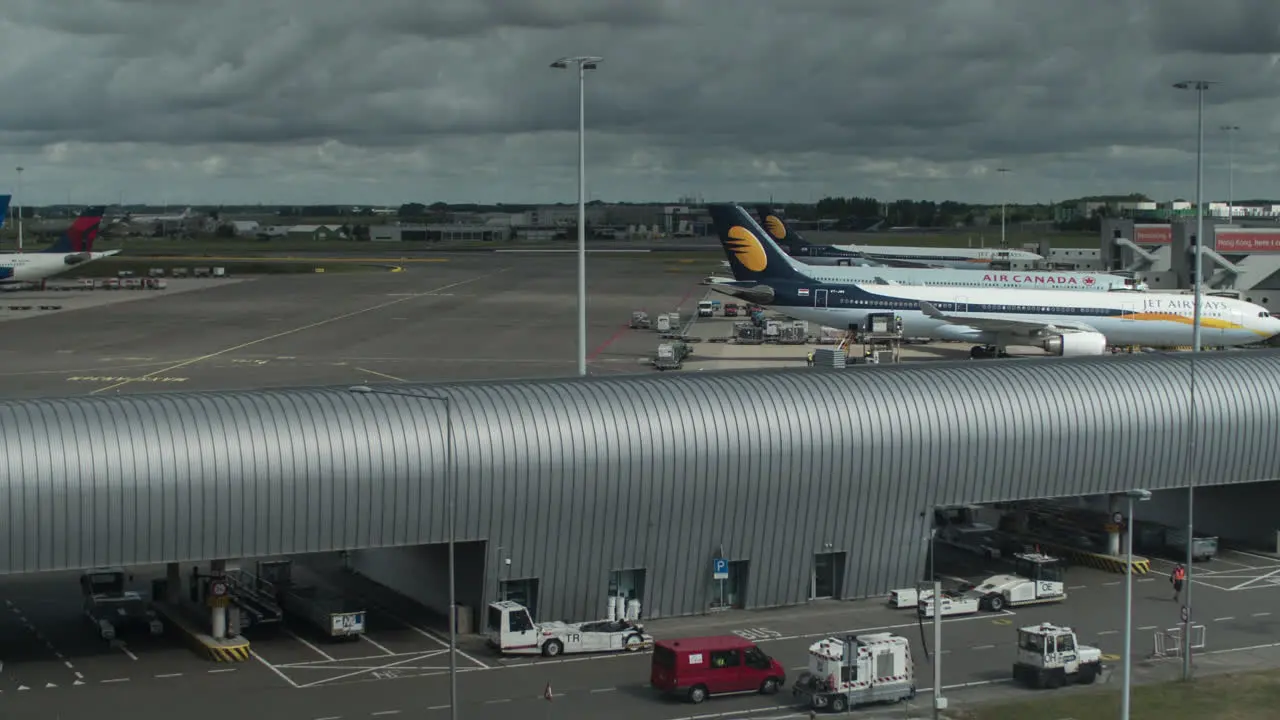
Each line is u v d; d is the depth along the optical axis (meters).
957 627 61.75
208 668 54.56
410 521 57.16
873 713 50.47
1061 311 137.00
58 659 55.53
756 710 50.62
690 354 147.88
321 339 163.75
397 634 59.84
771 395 63.59
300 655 56.50
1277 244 197.88
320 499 55.62
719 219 148.50
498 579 58.84
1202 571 71.81
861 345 150.50
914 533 66.06
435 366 138.38
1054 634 53.31
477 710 50.03
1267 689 53.12
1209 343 139.25
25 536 51.78
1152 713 50.41
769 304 141.00
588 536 59.94
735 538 62.75
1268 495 76.50
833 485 63.72
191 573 69.94
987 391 67.06
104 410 54.75
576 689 52.72
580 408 60.22
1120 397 69.00
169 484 53.50
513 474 58.12
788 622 61.97
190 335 167.25
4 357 144.25
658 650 52.28
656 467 60.34
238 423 55.41
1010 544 75.25
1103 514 78.38
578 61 82.44
